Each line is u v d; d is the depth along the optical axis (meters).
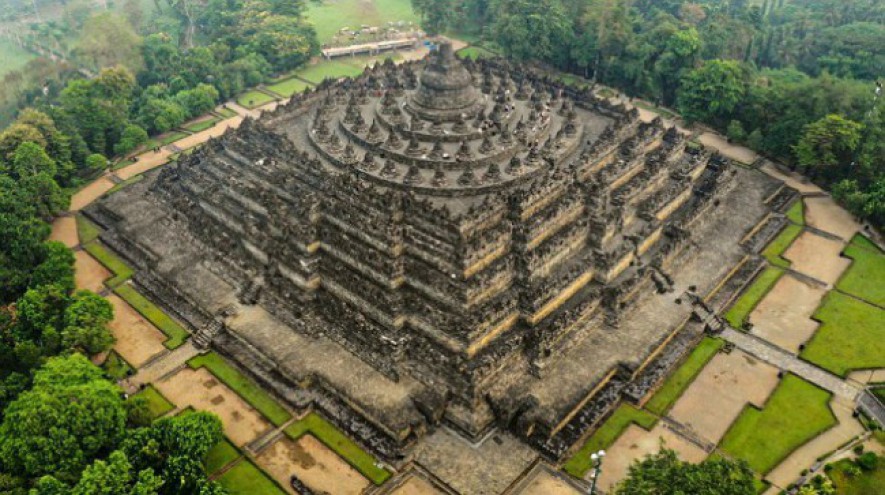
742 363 86.94
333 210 92.75
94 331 82.50
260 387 82.62
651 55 153.88
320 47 180.00
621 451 74.88
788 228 113.50
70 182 121.75
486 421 75.94
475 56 181.00
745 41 162.88
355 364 82.38
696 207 105.56
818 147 119.44
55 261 93.06
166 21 196.62
